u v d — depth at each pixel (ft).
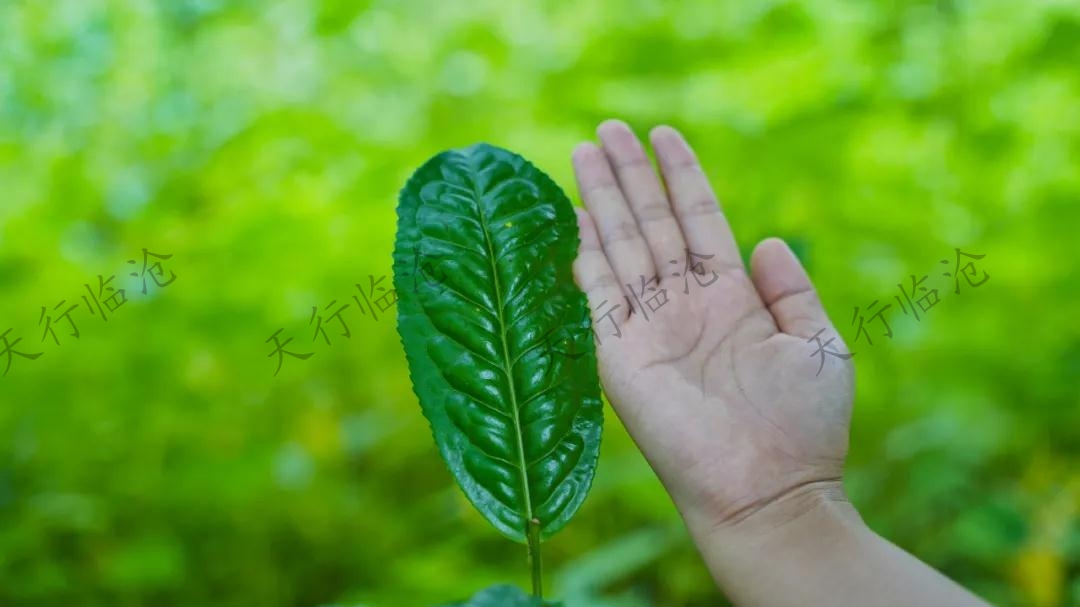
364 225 3.38
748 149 3.39
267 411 3.35
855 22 3.89
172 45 4.48
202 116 4.17
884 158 3.38
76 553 3.11
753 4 3.98
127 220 3.68
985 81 3.80
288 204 3.29
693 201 2.35
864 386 3.20
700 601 2.99
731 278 2.29
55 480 3.19
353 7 4.22
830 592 2.02
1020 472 3.25
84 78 4.37
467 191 2.09
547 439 2.01
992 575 2.96
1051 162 3.50
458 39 4.17
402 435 3.39
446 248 2.06
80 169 3.78
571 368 2.04
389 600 2.74
